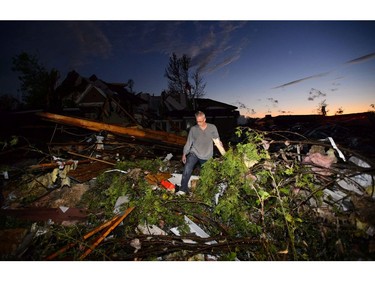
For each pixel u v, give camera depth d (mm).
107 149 7273
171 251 2912
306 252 2779
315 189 3129
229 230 3264
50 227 3484
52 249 3012
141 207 3516
